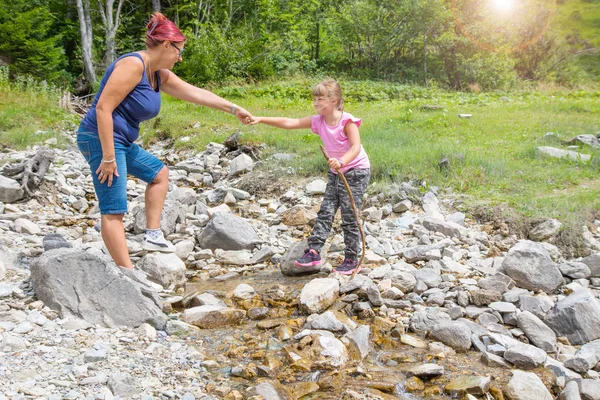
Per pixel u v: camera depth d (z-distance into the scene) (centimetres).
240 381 316
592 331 379
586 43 3881
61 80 2166
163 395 288
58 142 1045
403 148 811
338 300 416
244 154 840
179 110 1329
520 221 577
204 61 2084
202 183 830
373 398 302
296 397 304
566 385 320
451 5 2433
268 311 409
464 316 407
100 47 2420
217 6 2670
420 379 327
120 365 313
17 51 1988
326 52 2875
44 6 2264
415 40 2539
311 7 2794
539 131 989
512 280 445
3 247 463
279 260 527
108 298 366
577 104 1405
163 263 456
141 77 386
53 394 277
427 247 517
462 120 1077
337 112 444
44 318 354
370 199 667
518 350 345
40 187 714
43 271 370
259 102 1579
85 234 599
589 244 531
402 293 430
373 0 2653
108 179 387
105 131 374
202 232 566
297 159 817
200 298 421
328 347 346
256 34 2466
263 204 712
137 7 2662
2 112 1223
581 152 820
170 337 361
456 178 694
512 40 2502
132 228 604
